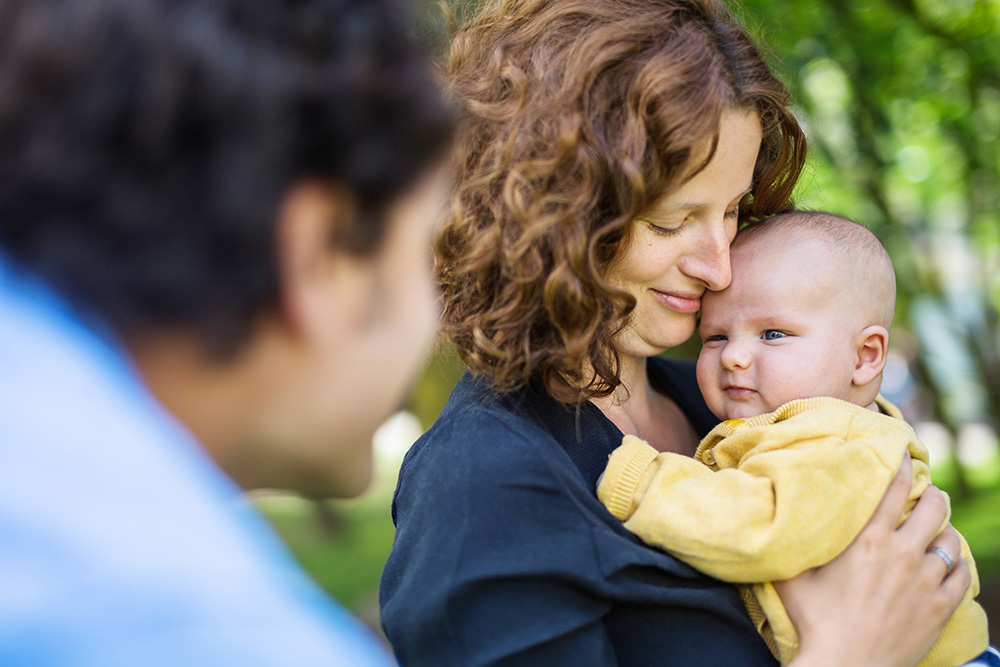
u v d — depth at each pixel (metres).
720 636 1.26
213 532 0.50
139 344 0.55
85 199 0.51
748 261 1.66
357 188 0.59
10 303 0.51
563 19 1.36
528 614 1.15
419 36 0.65
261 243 0.55
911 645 1.30
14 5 0.52
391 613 1.25
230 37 0.54
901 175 7.08
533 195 1.27
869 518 1.33
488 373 1.32
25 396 0.48
